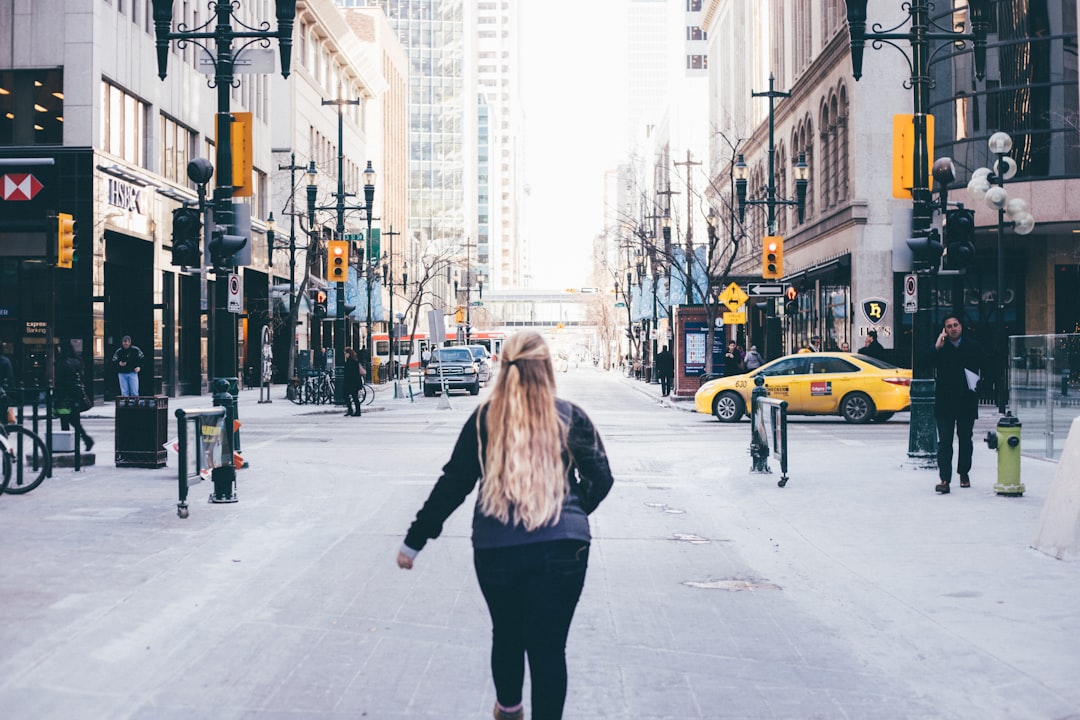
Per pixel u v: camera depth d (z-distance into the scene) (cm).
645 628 707
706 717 530
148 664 609
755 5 5950
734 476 1510
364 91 7744
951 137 3416
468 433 436
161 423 1559
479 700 550
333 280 3509
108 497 1254
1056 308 3547
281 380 5691
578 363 14138
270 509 1183
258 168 5038
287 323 5066
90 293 3231
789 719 528
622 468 1683
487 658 629
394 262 8788
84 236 3228
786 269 5050
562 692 408
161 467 1553
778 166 5169
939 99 3462
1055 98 3231
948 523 1093
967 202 3325
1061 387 1642
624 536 1070
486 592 427
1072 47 3216
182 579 823
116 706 537
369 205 4291
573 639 676
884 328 3688
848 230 3816
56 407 1562
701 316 3809
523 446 418
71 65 3234
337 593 796
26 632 659
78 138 3228
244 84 4794
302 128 5872
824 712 539
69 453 1564
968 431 1321
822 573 883
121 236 3538
